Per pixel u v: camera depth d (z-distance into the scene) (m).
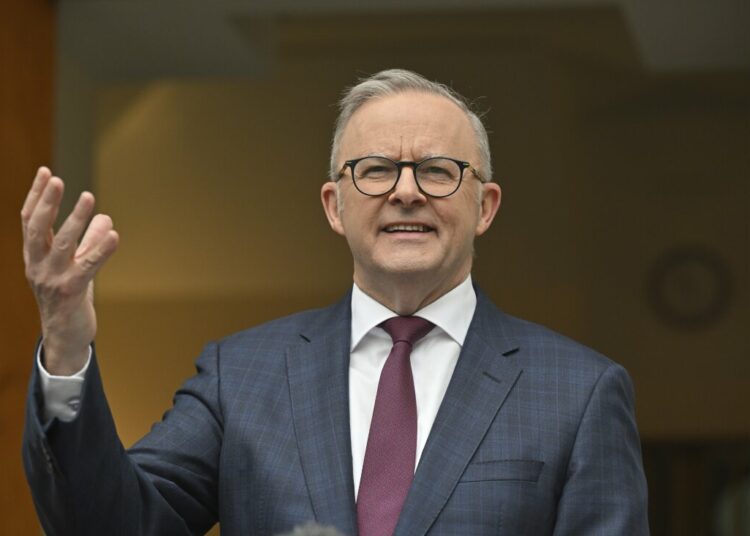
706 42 16.75
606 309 30.86
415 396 6.18
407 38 22.77
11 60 13.84
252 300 25.14
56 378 5.30
